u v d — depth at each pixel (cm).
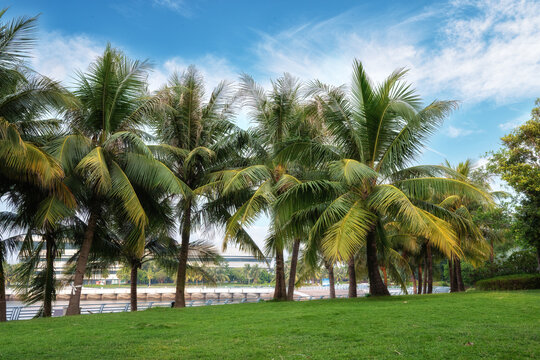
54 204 1312
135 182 1568
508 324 727
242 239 1911
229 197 1830
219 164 1853
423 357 513
